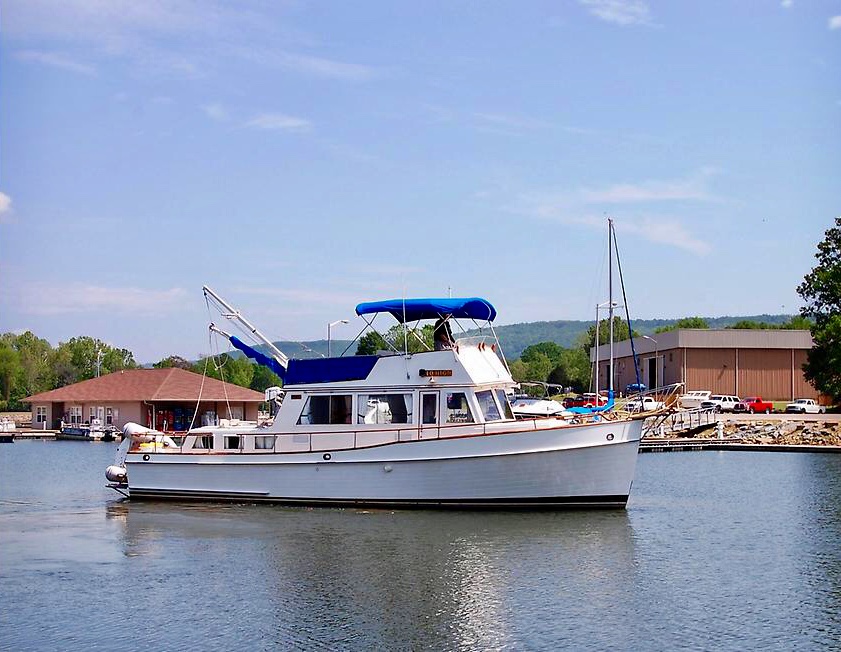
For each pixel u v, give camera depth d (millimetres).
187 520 32969
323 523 31891
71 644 20156
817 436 73250
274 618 21688
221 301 37656
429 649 19641
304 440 35469
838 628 20891
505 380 35750
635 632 20609
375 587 24156
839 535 31031
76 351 173750
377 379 34844
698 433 77688
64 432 93188
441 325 35531
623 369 124062
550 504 33188
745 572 25797
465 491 33219
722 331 107125
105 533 31281
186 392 93625
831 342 78688
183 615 22000
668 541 29734
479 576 25094
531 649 19625
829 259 84375
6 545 29672
